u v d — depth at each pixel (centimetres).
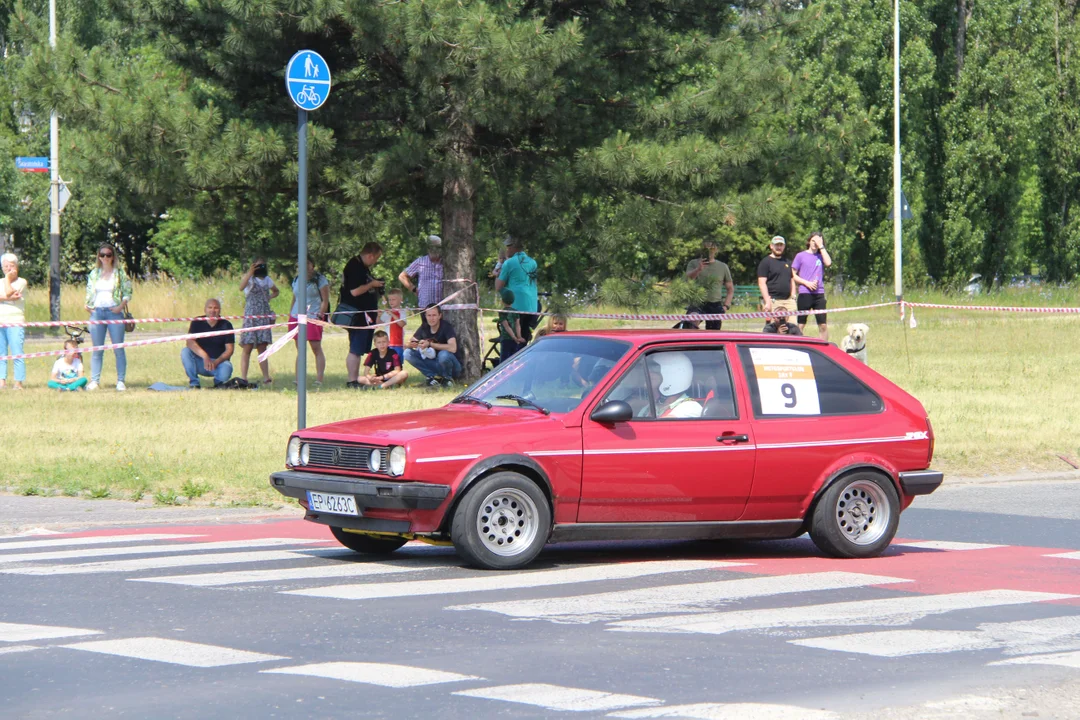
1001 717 1605
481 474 2555
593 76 6103
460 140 6141
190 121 5628
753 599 2334
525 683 1734
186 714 1584
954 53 16388
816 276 6906
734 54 6256
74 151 5778
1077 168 16825
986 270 16500
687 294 6244
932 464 4328
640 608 2239
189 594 2327
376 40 5581
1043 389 6288
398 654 1891
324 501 2639
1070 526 3338
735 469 2720
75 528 3191
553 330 6081
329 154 5766
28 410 5166
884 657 1897
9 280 6038
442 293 6303
